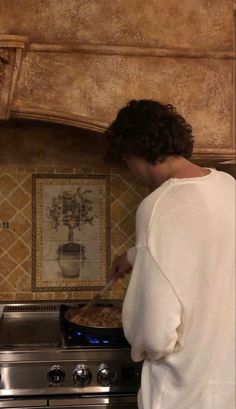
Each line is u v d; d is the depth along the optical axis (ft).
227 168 6.22
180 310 3.97
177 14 5.58
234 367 4.10
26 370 5.25
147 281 3.99
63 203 6.89
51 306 6.81
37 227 6.84
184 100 5.61
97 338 5.43
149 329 3.97
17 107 5.33
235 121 5.70
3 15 5.32
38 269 6.86
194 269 3.98
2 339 5.69
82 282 6.95
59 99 5.40
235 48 5.86
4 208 6.79
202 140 5.66
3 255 6.80
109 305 6.56
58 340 5.65
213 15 5.64
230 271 4.08
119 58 5.48
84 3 5.43
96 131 5.52
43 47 5.32
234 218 4.15
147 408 4.31
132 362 5.38
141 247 4.07
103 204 6.98
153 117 4.18
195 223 3.99
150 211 4.07
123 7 5.49
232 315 4.12
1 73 5.12
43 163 6.84
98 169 6.95
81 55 5.42
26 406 5.23
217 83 5.66
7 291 6.82
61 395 5.36
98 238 6.98
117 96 5.48
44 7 5.36
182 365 4.09
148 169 4.37
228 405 4.08
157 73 5.55
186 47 5.60
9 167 6.79
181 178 4.16
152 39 5.54
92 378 5.35
